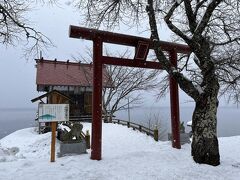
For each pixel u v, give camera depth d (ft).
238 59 43.68
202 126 27.68
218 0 26.99
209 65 27.58
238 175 23.95
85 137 43.75
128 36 32.30
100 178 22.30
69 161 27.45
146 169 24.82
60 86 80.84
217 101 28.17
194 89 27.89
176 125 36.37
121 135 58.90
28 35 37.19
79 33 29.58
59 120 28.25
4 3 35.99
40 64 90.58
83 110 85.15
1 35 37.58
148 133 56.95
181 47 37.32
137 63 33.37
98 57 30.35
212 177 23.15
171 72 28.60
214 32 38.63
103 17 34.55
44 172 23.53
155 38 29.43
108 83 86.48
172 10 28.50
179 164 26.84
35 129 82.17
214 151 27.25
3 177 22.08
